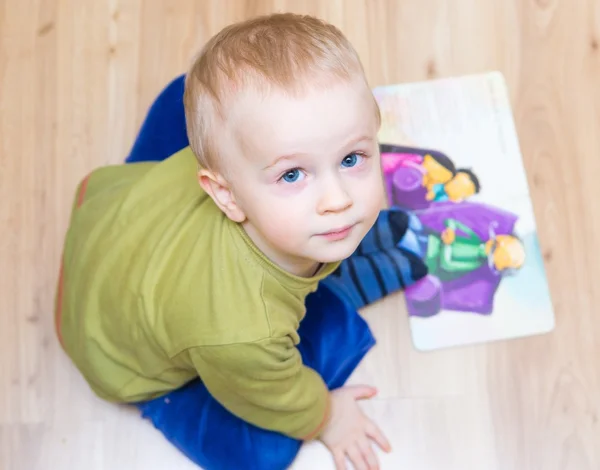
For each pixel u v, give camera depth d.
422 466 1.00
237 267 0.75
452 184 1.13
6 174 1.16
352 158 0.64
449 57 1.20
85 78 1.21
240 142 0.63
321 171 0.63
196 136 0.68
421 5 1.22
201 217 0.80
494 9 1.22
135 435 1.03
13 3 1.24
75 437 1.03
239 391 0.84
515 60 1.19
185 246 0.79
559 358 1.04
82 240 0.96
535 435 1.01
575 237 1.09
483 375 1.04
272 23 0.67
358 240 0.69
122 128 1.18
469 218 1.11
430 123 1.16
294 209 0.64
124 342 0.89
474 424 1.02
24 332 1.08
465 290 1.07
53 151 1.17
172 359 0.85
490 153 1.14
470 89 1.17
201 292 0.76
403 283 1.06
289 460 0.98
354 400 1.02
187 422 1.00
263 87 0.61
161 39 1.22
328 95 0.61
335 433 1.00
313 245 0.67
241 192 0.67
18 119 1.19
